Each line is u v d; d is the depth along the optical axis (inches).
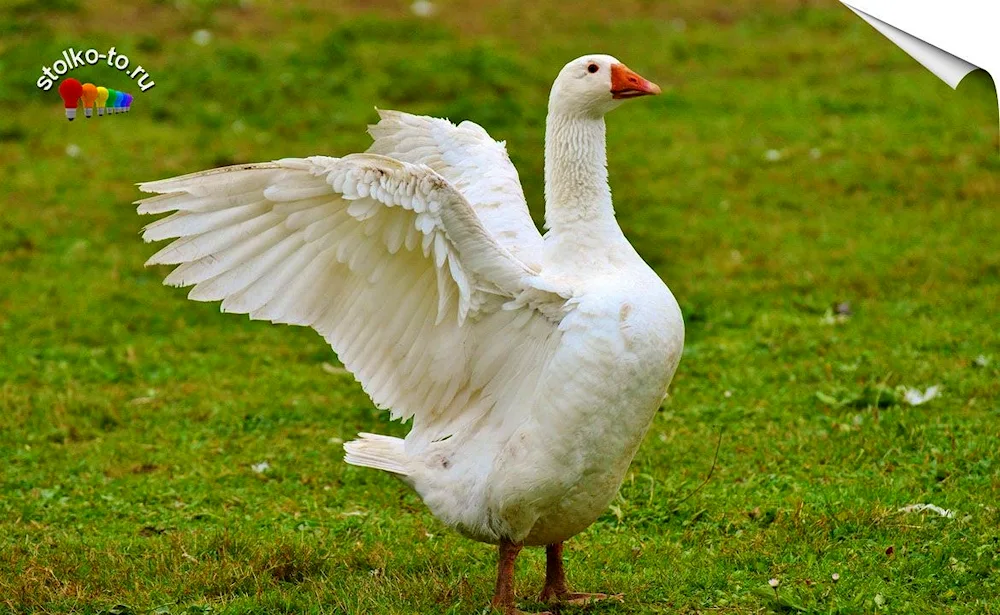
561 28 1108.5
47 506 406.0
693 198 757.9
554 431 289.4
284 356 575.8
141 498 414.0
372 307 299.4
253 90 916.0
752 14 1164.5
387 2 1161.4
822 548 344.8
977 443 418.9
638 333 287.9
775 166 806.5
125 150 827.4
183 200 280.4
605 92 311.6
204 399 513.0
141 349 577.9
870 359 515.2
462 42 1045.8
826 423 452.8
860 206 737.0
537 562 354.6
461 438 307.6
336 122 866.1
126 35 994.1
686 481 408.5
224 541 359.3
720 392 495.5
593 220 310.2
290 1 1140.5
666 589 323.3
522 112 878.4
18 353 565.0
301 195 283.6
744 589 322.3
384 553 356.5
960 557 335.3
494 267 286.5
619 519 385.4
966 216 709.3
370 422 491.8
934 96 920.3
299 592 326.0
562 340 290.0
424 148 372.8
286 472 436.8
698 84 981.2
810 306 594.6
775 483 401.7
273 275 293.0
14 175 790.5
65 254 689.0
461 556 358.9
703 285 631.2
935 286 609.6
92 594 327.3
